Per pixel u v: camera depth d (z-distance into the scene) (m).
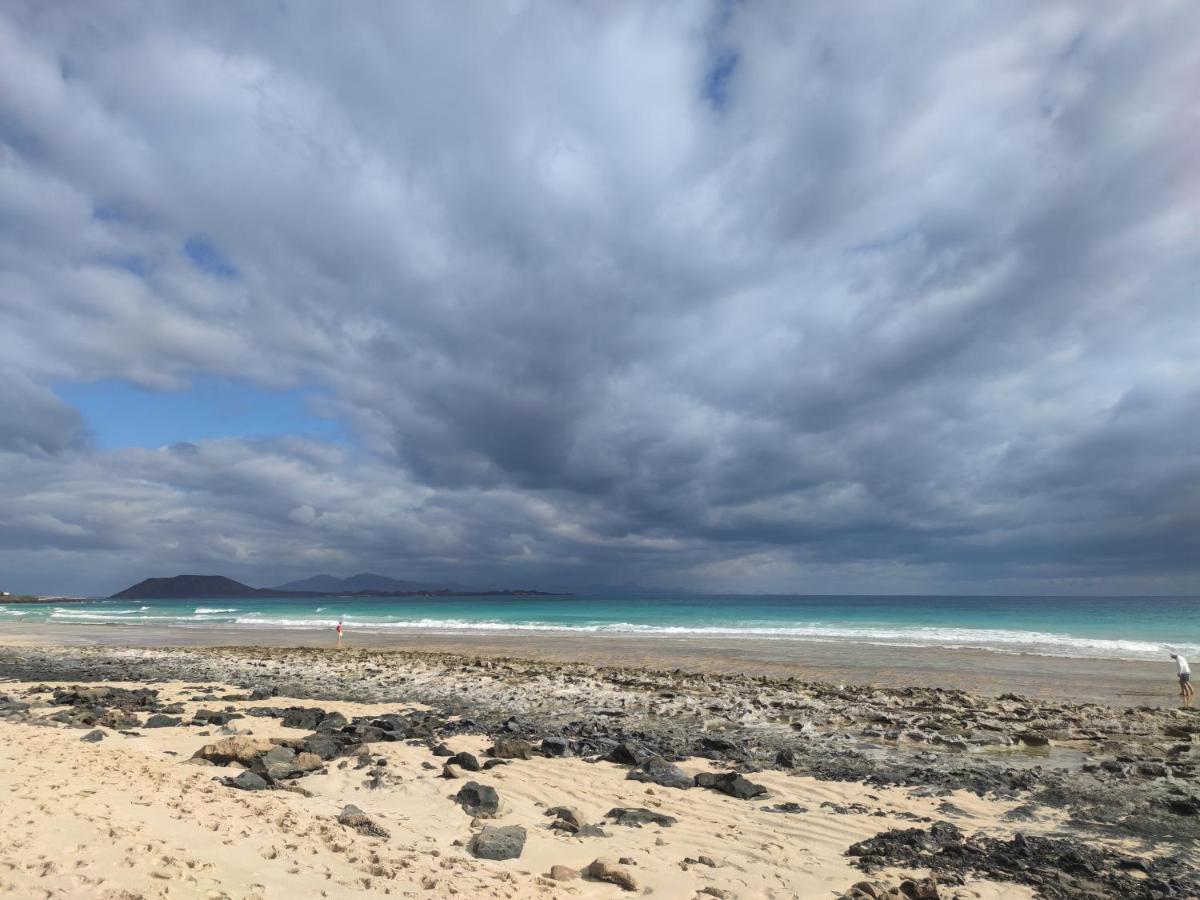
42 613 91.88
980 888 6.62
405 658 29.27
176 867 5.38
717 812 8.92
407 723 14.60
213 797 8.00
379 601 186.75
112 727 13.66
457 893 5.61
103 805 6.98
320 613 87.00
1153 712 16.44
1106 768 11.23
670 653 31.47
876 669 25.25
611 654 31.14
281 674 23.91
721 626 52.94
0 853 5.25
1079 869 7.15
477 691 19.84
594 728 14.62
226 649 34.12
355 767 10.74
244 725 14.05
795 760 11.83
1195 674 23.67
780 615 73.56
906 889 6.48
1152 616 64.31
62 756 9.73
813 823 8.50
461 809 8.72
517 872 6.50
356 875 5.79
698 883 6.51
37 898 4.54
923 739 13.54
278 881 5.43
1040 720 15.45
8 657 30.64
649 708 17.02
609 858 7.12
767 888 6.44
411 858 6.46
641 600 171.62
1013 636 40.41
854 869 7.02
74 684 20.92
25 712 14.87
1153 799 9.55
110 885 4.87
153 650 33.88
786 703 17.58
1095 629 46.28
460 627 54.12
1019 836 7.92
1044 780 10.55
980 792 9.91
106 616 80.94
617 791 9.73
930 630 46.34
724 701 17.91
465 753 10.95
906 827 8.38
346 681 22.05
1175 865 7.30
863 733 14.16
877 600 174.62
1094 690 20.33
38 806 6.67
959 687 21.00
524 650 33.53
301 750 11.43
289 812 7.66
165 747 11.95
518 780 10.17
